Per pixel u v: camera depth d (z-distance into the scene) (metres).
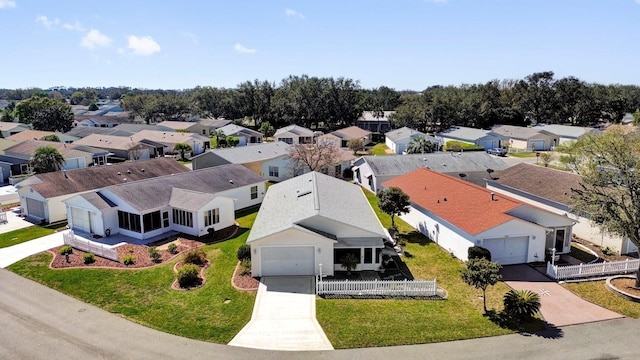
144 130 93.38
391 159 51.41
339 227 26.58
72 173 41.66
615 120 117.19
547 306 21.92
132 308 21.39
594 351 17.73
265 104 126.81
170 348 17.81
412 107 107.19
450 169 49.69
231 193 41.38
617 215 23.59
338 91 117.44
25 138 77.44
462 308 21.59
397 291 23.12
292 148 57.47
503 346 18.05
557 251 29.75
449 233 30.22
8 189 50.66
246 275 25.44
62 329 19.33
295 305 21.75
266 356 17.27
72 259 28.09
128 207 32.38
